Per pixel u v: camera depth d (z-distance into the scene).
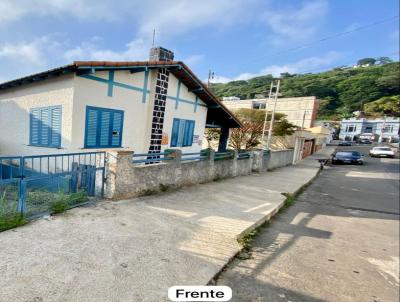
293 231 5.66
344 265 4.29
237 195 7.61
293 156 20.33
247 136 21.17
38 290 2.36
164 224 4.42
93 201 4.95
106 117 7.01
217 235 4.33
